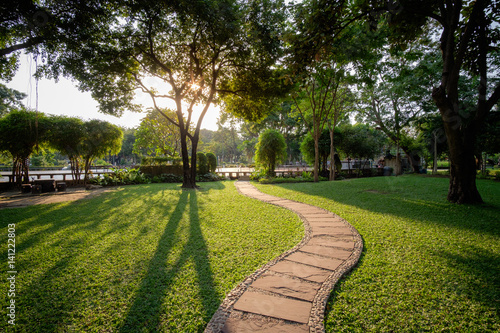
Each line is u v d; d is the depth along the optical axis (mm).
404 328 2244
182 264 3639
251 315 2355
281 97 13133
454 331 2209
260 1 10289
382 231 5086
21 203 8906
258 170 19172
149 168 18188
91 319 2434
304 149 21500
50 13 7258
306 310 2436
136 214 6957
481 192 9492
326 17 4629
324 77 13648
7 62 8195
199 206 8008
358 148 22234
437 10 7336
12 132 12422
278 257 3771
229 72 13633
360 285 2975
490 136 14789
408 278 3135
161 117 24625
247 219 6258
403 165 25984
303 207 7680
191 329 2213
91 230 5449
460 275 3172
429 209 6941
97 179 15375
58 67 9148
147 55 11828
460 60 6602
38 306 2668
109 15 9031
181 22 9953
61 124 14203
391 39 6297
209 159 21359
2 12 6504
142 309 2570
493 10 6461
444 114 7219
